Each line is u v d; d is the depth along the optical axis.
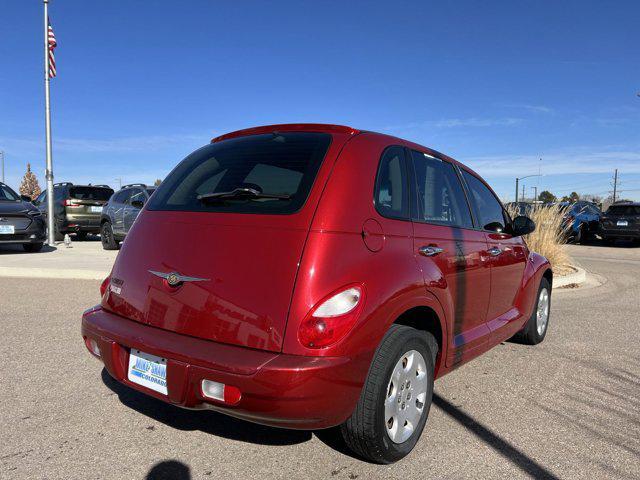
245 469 2.83
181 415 3.50
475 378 4.45
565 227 12.00
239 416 2.49
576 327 6.41
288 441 3.16
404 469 2.87
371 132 3.20
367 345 2.56
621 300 8.31
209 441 3.14
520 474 2.85
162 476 2.74
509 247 4.55
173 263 2.83
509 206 11.98
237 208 2.81
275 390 2.34
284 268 2.52
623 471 2.91
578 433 3.38
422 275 2.99
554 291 9.11
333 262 2.54
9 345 4.99
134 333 2.79
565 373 4.61
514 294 4.71
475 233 3.94
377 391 2.66
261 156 3.04
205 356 2.48
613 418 3.63
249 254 2.62
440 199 3.64
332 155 2.85
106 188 16.89
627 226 18.03
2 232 11.89
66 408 3.57
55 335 5.35
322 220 2.59
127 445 3.06
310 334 2.42
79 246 15.39
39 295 7.50
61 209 16.30
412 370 2.97
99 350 3.02
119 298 3.05
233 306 2.56
